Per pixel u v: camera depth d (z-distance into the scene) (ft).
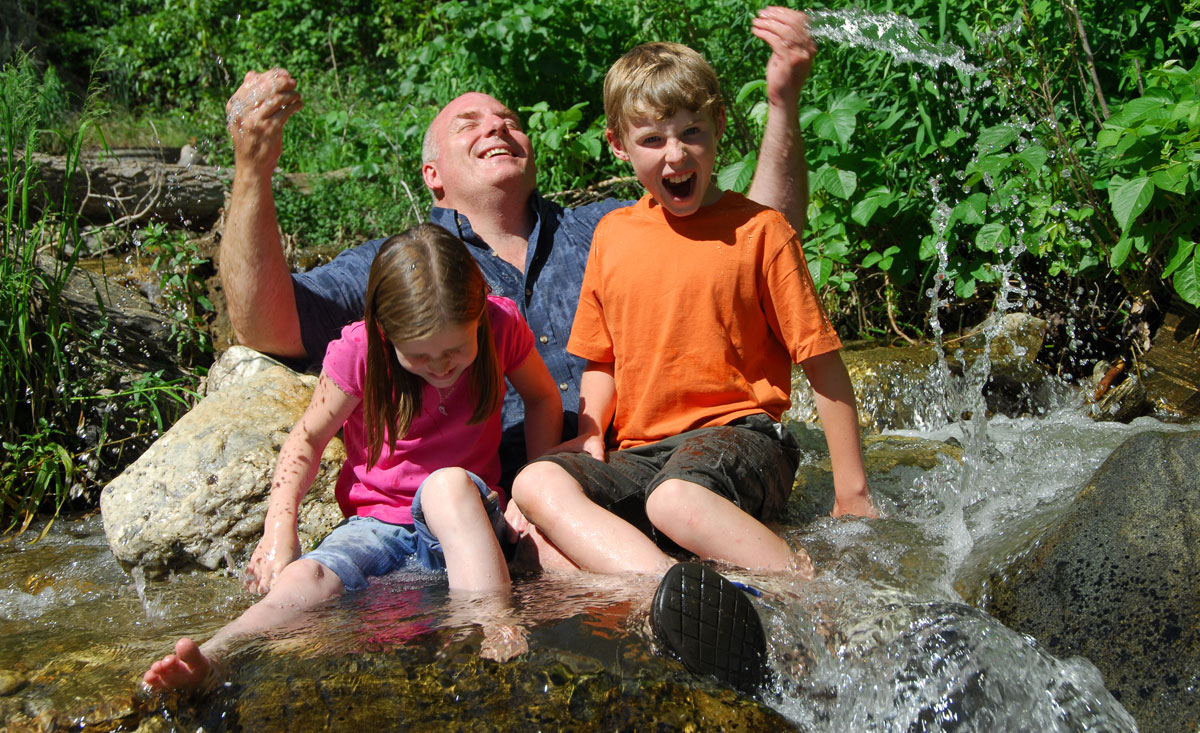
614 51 21.56
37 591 9.39
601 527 8.09
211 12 40.06
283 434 10.26
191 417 10.46
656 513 8.15
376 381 8.81
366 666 6.17
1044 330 15.20
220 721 6.11
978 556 7.82
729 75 18.35
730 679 6.35
